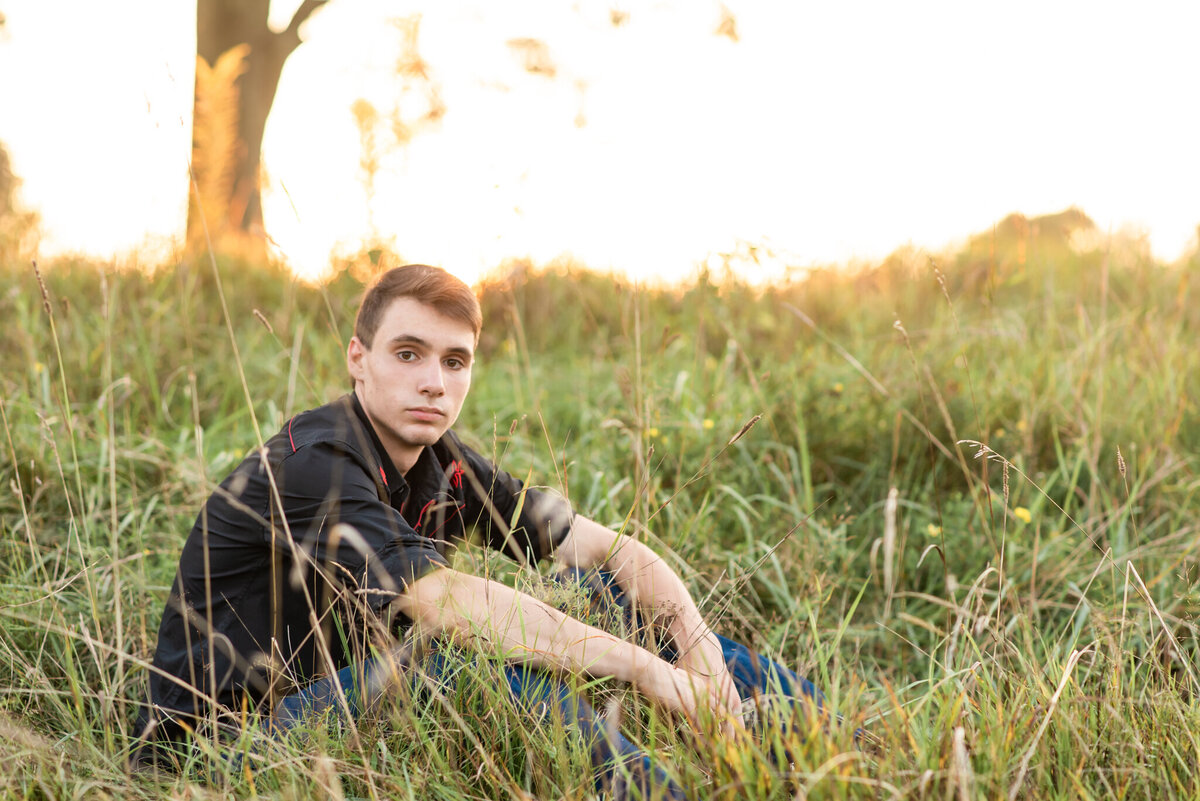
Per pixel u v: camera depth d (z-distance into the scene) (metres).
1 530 2.99
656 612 2.25
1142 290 5.01
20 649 2.46
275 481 1.99
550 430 4.20
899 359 4.11
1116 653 2.16
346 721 1.96
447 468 2.36
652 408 3.51
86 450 3.45
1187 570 2.66
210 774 1.91
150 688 2.13
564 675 1.98
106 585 2.59
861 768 1.63
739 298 5.11
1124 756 1.80
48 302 2.42
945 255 5.80
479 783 1.90
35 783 1.84
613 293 5.76
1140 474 3.43
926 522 3.29
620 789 1.74
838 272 5.96
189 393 3.91
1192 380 4.09
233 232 6.20
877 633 2.88
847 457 3.74
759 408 3.84
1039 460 3.71
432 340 2.12
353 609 2.08
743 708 2.01
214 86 5.18
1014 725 1.83
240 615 2.07
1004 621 2.77
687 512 3.28
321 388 3.98
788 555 3.11
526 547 2.51
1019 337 4.11
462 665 2.00
